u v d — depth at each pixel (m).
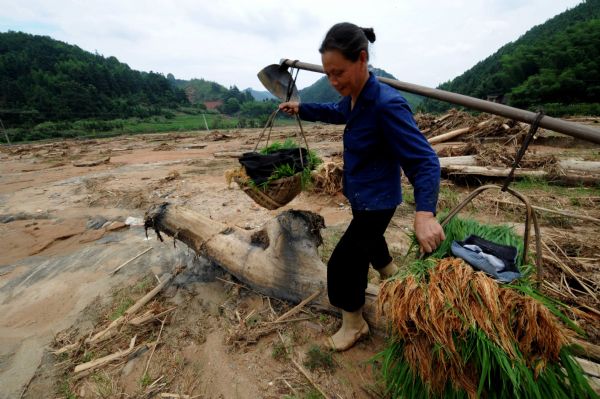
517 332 1.24
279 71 2.60
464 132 11.04
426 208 1.33
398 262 3.18
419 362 1.31
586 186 5.46
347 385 1.92
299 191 2.22
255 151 2.41
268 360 2.12
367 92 1.50
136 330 2.43
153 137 26.72
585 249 3.25
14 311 2.80
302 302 2.47
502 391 1.22
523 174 5.78
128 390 1.97
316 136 17.69
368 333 2.21
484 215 4.45
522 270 1.58
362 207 1.73
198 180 7.34
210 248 2.88
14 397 1.96
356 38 1.39
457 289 1.29
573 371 1.22
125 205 5.65
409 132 1.40
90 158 13.38
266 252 2.67
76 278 3.27
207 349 2.24
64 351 2.29
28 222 5.07
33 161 13.53
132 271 3.32
